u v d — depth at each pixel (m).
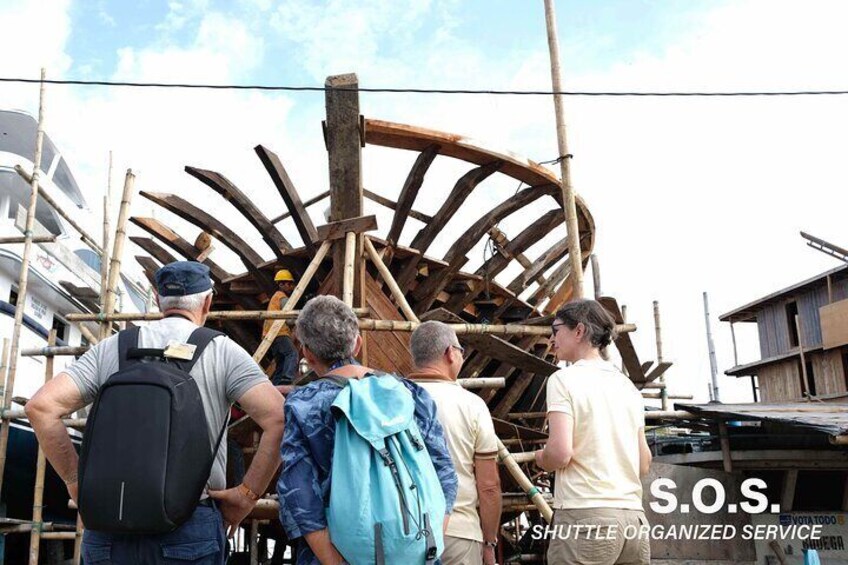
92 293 12.78
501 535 8.71
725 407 7.70
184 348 2.74
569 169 7.11
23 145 14.39
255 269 8.87
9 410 7.45
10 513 10.38
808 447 7.54
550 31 7.63
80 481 2.43
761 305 27.83
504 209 8.82
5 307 11.03
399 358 6.95
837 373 23.73
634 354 8.62
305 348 2.84
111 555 2.52
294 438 2.47
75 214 14.30
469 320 10.45
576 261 6.84
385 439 2.44
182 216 8.65
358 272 6.83
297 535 2.38
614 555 3.30
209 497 2.73
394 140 7.70
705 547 7.34
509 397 9.63
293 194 7.90
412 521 2.32
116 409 2.48
